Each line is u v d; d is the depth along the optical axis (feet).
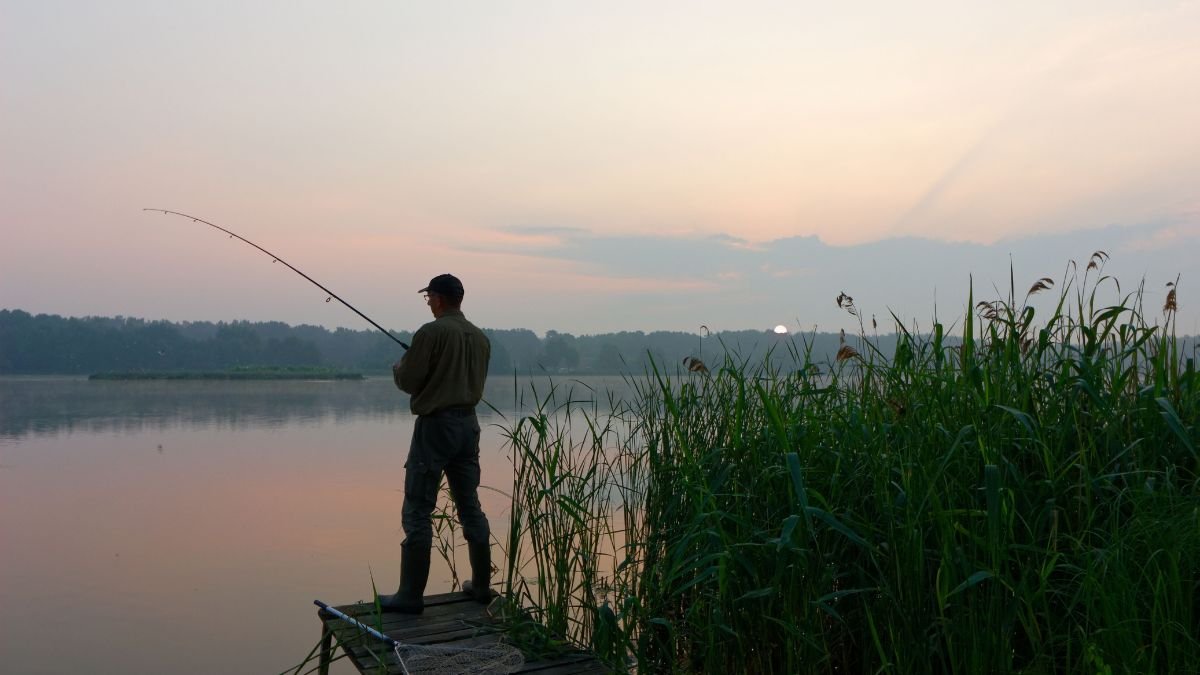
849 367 12.35
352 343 464.24
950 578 8.87
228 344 463.83
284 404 147.84
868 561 10.32
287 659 19.17
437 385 13.64
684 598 12.66
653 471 13.14
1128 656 8.14
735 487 11.25
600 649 12.09
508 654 12.01
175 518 35.45
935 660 9.61
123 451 63.31
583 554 13.08
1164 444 9.99
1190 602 8.16
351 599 23.26
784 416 11.87
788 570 10.37
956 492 9.76
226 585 24.95
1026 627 8.68
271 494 41.37
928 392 10.94
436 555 24.72
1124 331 10.97
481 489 35.53
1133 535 8.73
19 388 259.19
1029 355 10.89
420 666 11.49
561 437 13.71
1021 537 9.73
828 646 10.92
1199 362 10.55
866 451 10.35
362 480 46.19
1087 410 10.51
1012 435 10.18
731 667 11.09
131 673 18.11
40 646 19.80
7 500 40.63
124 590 24.54
